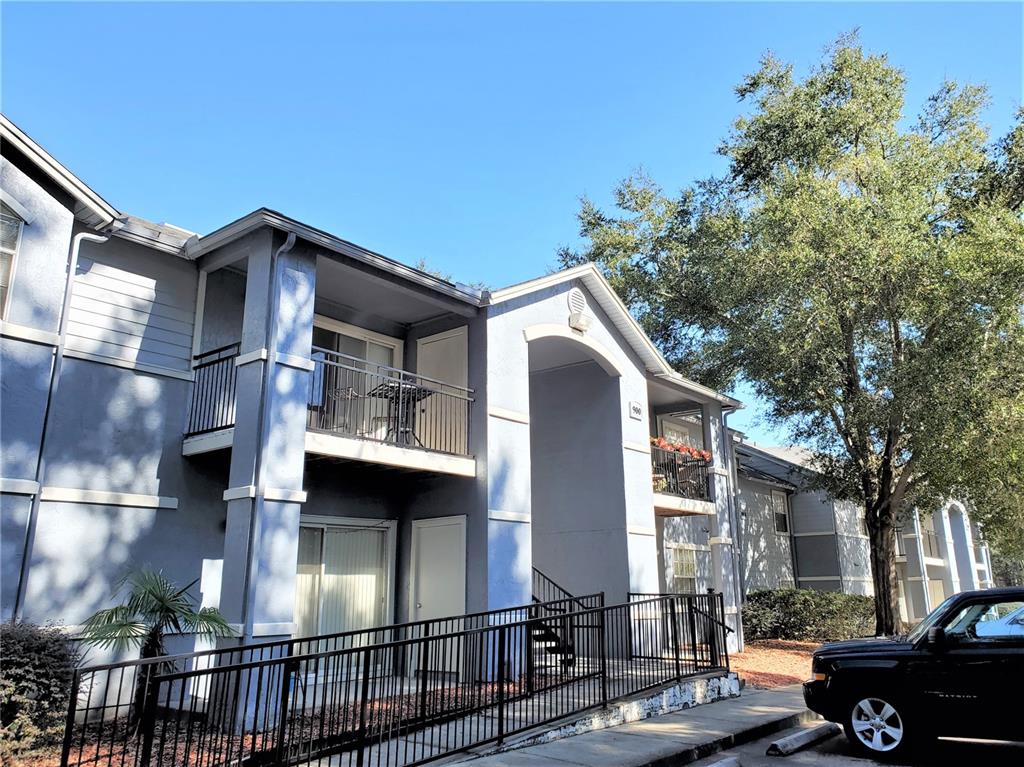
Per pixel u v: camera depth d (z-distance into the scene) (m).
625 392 15.95
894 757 8.00
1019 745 8.59
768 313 18.28
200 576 10.52
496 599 12.01
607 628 14.13
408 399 13.38
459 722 8.67
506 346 13.27
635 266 29.39
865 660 8.34
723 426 20.47
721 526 19.12
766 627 21.92
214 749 7.28
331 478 12.48
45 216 9.02
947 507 32.28
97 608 9.37
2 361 8.41
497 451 12.65
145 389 10.38
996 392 15.70
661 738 8.63
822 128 22.42
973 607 8.01
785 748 8.43
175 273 11.02
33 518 8.61
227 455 10.60
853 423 18.55
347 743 7.08
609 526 15.16
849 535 28.95
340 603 12.39
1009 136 20.25
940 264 16.27
